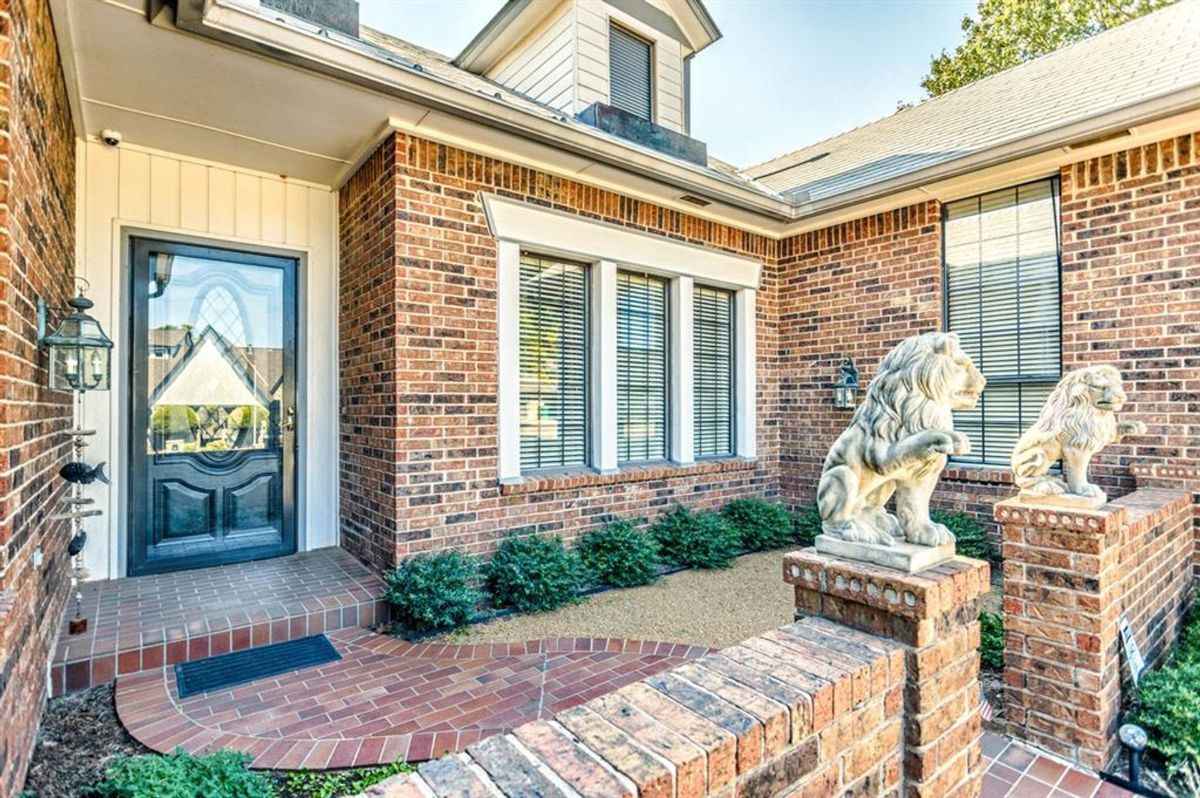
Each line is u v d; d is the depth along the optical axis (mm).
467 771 1068
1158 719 2646
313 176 5293
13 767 2064
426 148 4520
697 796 1107
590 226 5465
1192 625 3705
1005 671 2779
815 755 1345
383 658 3619
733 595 4887
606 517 5574
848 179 6527
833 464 1938
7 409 2055
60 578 3469
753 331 6977
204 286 4953
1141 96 4371
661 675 1442
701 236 6430
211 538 4934
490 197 4809
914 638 1581
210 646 3545
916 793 1576
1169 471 4477
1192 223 4512
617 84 6684
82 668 3145
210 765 2229
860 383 6527
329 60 3561
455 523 4613
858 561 1791
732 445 6949
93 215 4461
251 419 5145
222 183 5000
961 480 5758
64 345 2971
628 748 1135
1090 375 2846
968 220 5895
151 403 4707
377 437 4668
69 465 3291
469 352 4703
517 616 4383
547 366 5434
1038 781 2451
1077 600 2580
